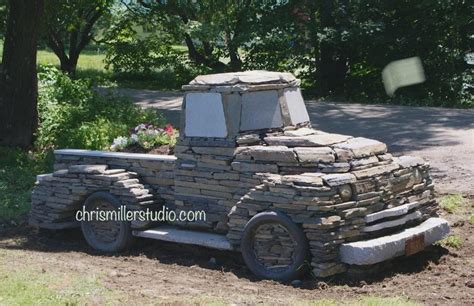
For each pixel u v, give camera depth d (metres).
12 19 16.41
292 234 7.79
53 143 16.58
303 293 7.50
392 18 26.56
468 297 7.23
